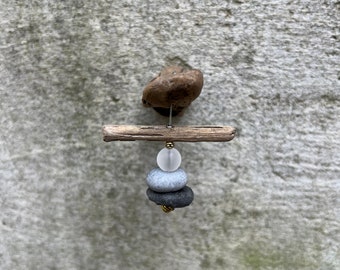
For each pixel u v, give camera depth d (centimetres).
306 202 70
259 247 70
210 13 68
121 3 68
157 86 64
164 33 68
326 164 69
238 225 70
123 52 68
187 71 65
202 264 71
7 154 70
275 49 68
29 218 70
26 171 70
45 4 68
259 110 69
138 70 69
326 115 69
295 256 70
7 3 68
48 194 70
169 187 66
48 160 70
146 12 68
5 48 69
